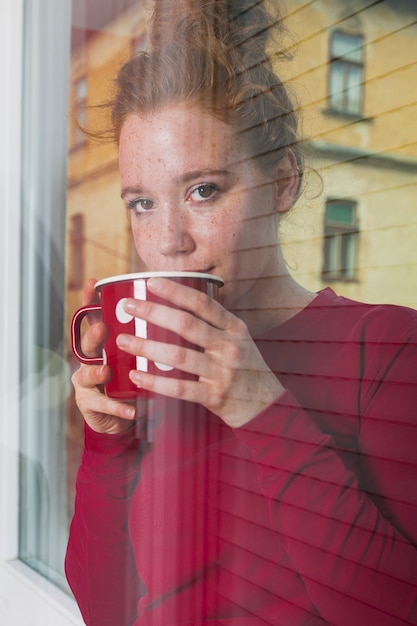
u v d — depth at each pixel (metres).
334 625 0.73
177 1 0.82
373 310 0.81
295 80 0.82
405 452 0.75
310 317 0.82
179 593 0.86
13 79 1.03
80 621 1.01
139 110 0.81
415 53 0.83
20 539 1.12
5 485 1.11
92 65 0.92
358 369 0.79
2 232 1.05
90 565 0.90
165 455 0.85
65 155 0.99
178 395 0.65
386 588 0.71
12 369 1.08
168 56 0.80
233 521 0.82
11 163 1.05
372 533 0.71
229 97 0.79
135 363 0.65
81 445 1.08
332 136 0.83
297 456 0.71
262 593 0.80
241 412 0.69
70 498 1.10
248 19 0.81
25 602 1.08
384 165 0.83
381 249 0.84
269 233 0.83
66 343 1.07
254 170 0.81
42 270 1.06
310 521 0.71
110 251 0.93
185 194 0.80
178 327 0.64
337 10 0.83
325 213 0.84
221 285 0.67
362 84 0.82
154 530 0.87
